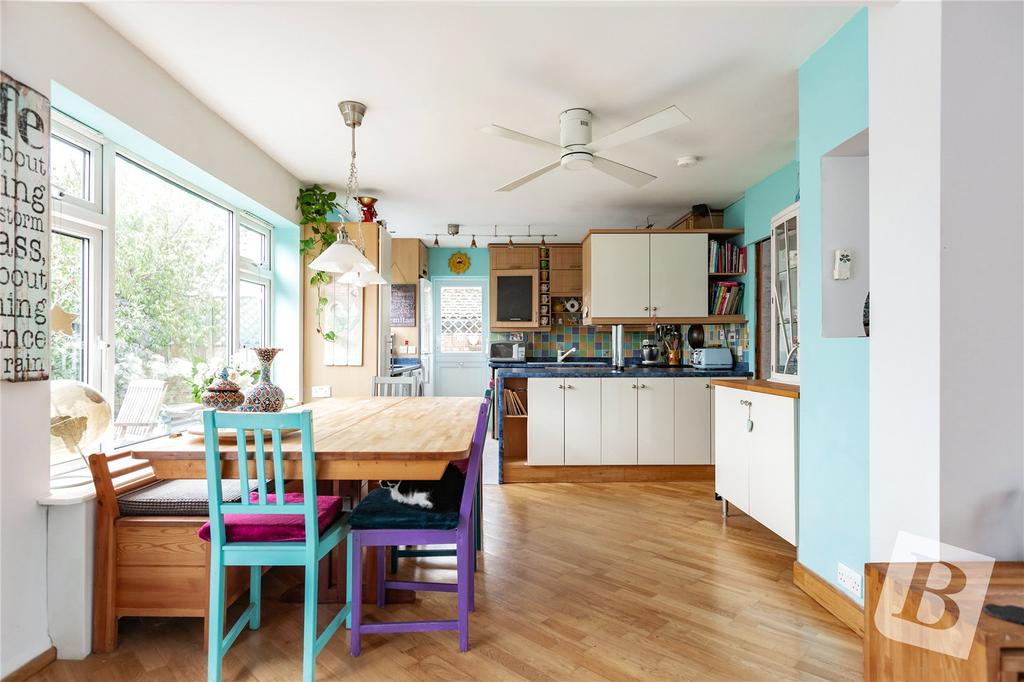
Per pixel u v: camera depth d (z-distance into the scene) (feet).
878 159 5.48
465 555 6.21
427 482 6.65
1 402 5.38
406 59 7.75
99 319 7.82
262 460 5.57
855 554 6.73
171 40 7.29
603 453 14.01
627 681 5.61
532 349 22.17
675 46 7.47
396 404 10.68
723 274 16.30
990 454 4.75
